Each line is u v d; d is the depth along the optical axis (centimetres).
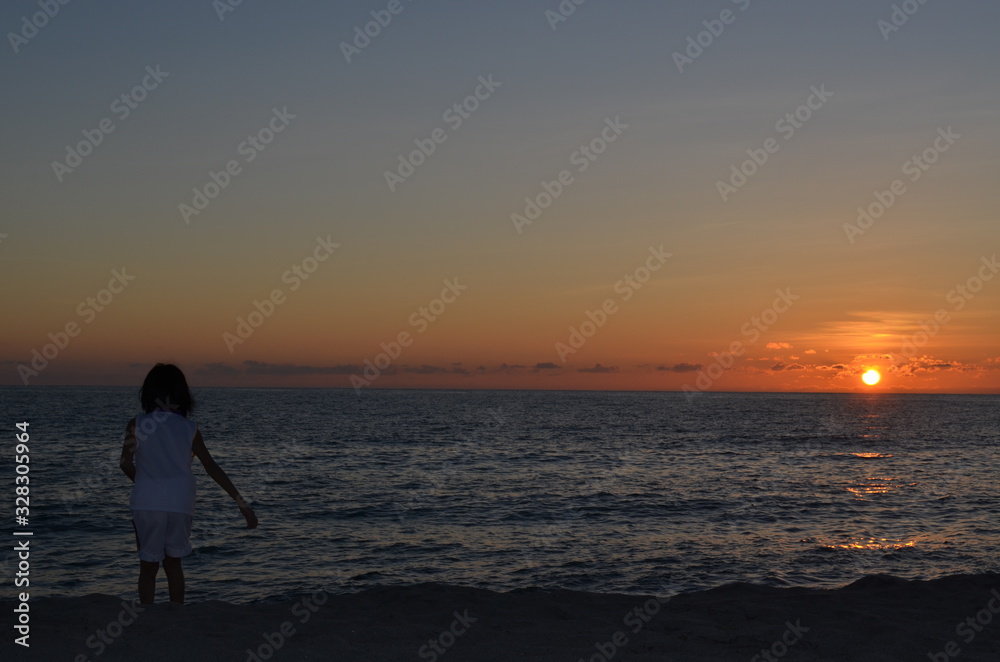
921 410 12131
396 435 4750
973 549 1342
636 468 2853
